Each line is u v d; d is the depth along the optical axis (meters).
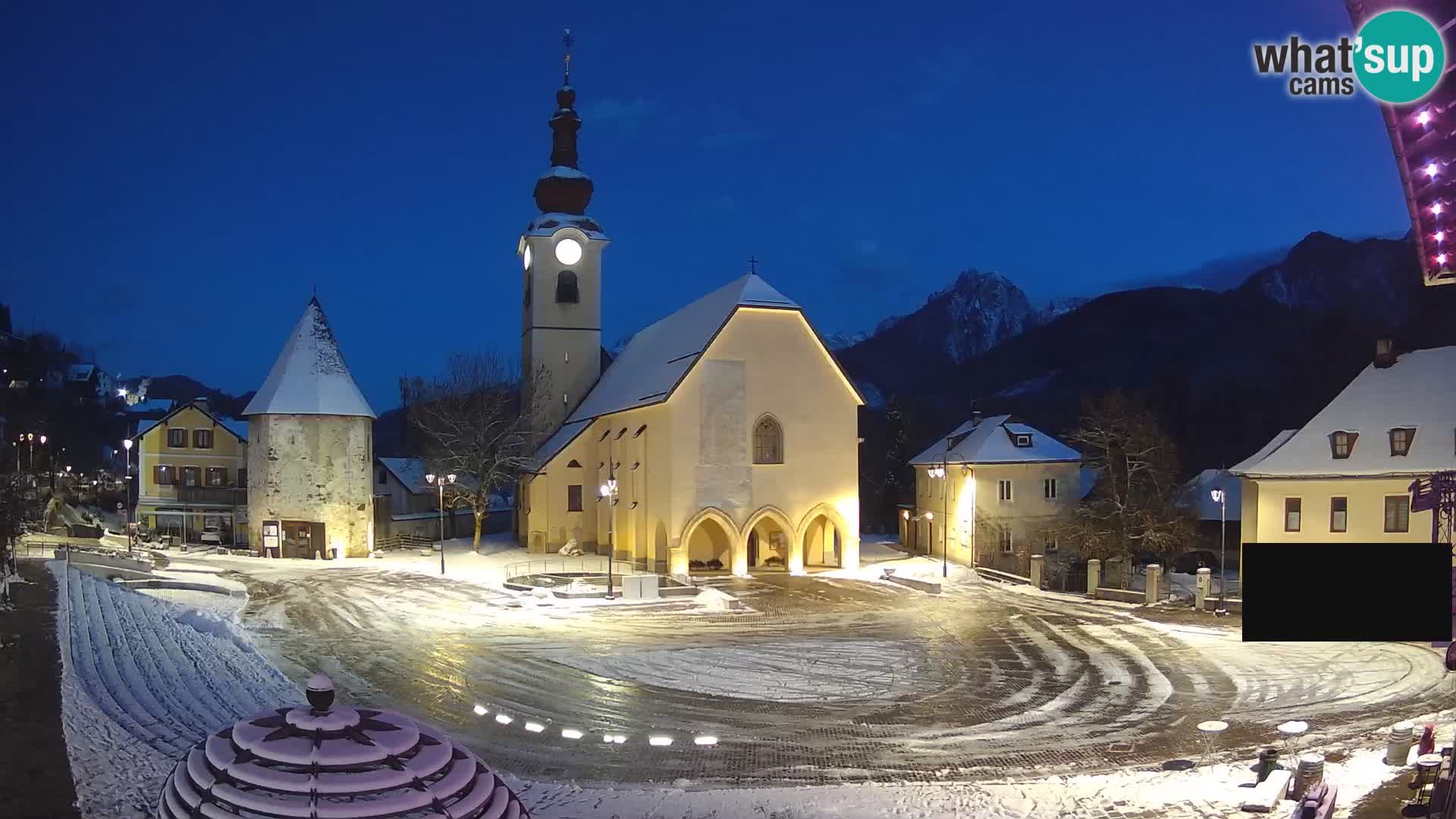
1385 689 24.64
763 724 22.52
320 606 39.78
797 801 15.66
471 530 81.31
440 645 31.69
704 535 54.91
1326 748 19.02
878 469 93.50
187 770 6.30
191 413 68.62
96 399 120.44
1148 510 48.53
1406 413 41.31
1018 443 57.34
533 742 20.98
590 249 70.69
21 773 13.78
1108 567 49.88
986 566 55.72
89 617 29.25
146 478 67.88
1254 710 23.17
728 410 52.00
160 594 40.25
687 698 25.00
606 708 24.02
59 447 97.38
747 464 52.25
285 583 46.34
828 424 54.03
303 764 6.06
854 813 15.00
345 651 30.72
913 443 95.31
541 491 62.03
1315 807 12.12
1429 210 9.28
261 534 57.03
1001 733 21.66
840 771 18.77
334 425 57.59
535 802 15.84
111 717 17.83
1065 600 42.62
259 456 57.44
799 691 25.86
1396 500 39.84
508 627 35.25
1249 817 13.80
